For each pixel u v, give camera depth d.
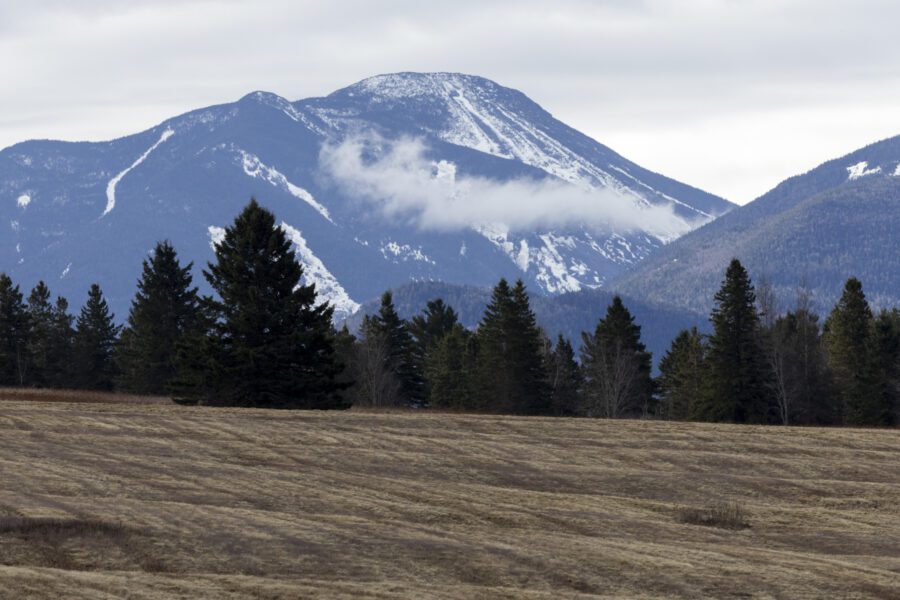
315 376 197.25
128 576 74.62
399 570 80.38
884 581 79.75
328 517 95.81
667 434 148.75
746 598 76.06
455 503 105.12
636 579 79.25
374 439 140.25
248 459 127.06
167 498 103.75
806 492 115.62
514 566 81.56
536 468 125.81
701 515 103.50
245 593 71.50
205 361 194.12
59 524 87.94
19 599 67.69
